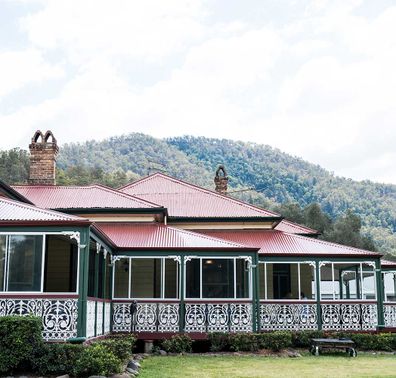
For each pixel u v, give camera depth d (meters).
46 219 13.95
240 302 18.62
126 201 22.78
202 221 24.56
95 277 15.91
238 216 24.58
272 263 22.97
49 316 13.33
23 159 85.12
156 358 16.30
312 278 24.12
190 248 18.72
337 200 168.62
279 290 23.75
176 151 195.00
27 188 24.12
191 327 18.36
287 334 18.27
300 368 14.48
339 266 25.27
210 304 18.55
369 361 16.33
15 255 13.71
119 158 174.12
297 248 21.81
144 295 21.55
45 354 12.14
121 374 11.96
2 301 13.34
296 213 64.81
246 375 13.02
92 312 14.83
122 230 21.19
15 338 12.07
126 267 21.62
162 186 27.78
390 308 21.62
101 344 13.07
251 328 18.50
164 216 22.94
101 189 24.09
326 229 63.19
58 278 18.38
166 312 18.42
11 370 12.16
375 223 156.62
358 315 20.61
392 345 19.36
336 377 12.91
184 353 17.41
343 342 17.84
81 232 13.83
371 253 21.20
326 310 20.50
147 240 19.69
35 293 13.41
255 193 138.88
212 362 15.51
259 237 23.59
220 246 18.97
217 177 31.27
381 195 186.38
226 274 22.05
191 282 21.80
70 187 24.34
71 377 11.73
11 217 14.05
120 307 18.44
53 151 25.64
